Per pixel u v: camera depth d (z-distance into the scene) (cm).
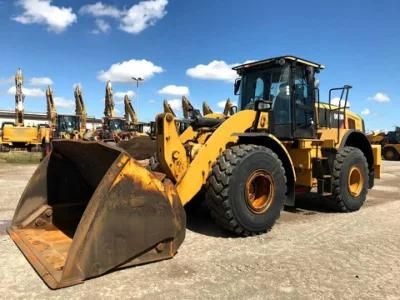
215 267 388
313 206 715
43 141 2228
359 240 490
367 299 324
